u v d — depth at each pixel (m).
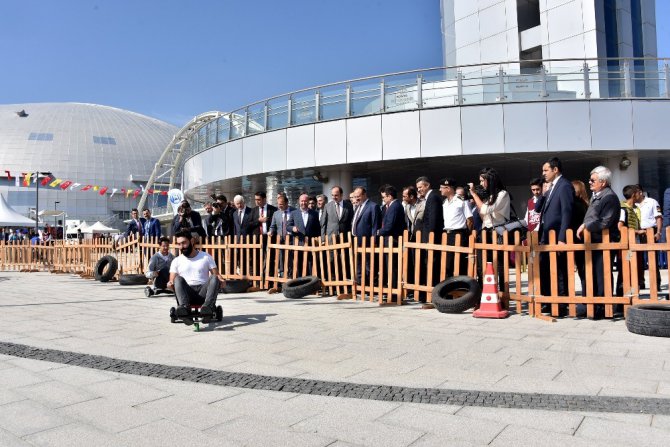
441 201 8.21
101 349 5.34
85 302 9.48
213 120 22.33
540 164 17.72
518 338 5.61
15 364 4.74
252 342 5.62
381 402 3.57
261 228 11.16
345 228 9.99
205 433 3.06
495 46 25.33
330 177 19.02
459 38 26.97
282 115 18.86
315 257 9.99
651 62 15.70
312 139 17.86
